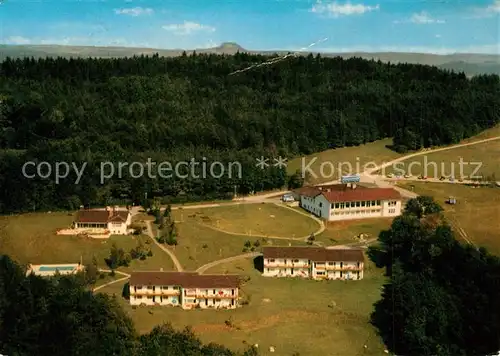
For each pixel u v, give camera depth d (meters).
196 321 126.69
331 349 118.44
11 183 186.38
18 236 164.62
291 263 152.00
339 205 191.38
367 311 133.62
